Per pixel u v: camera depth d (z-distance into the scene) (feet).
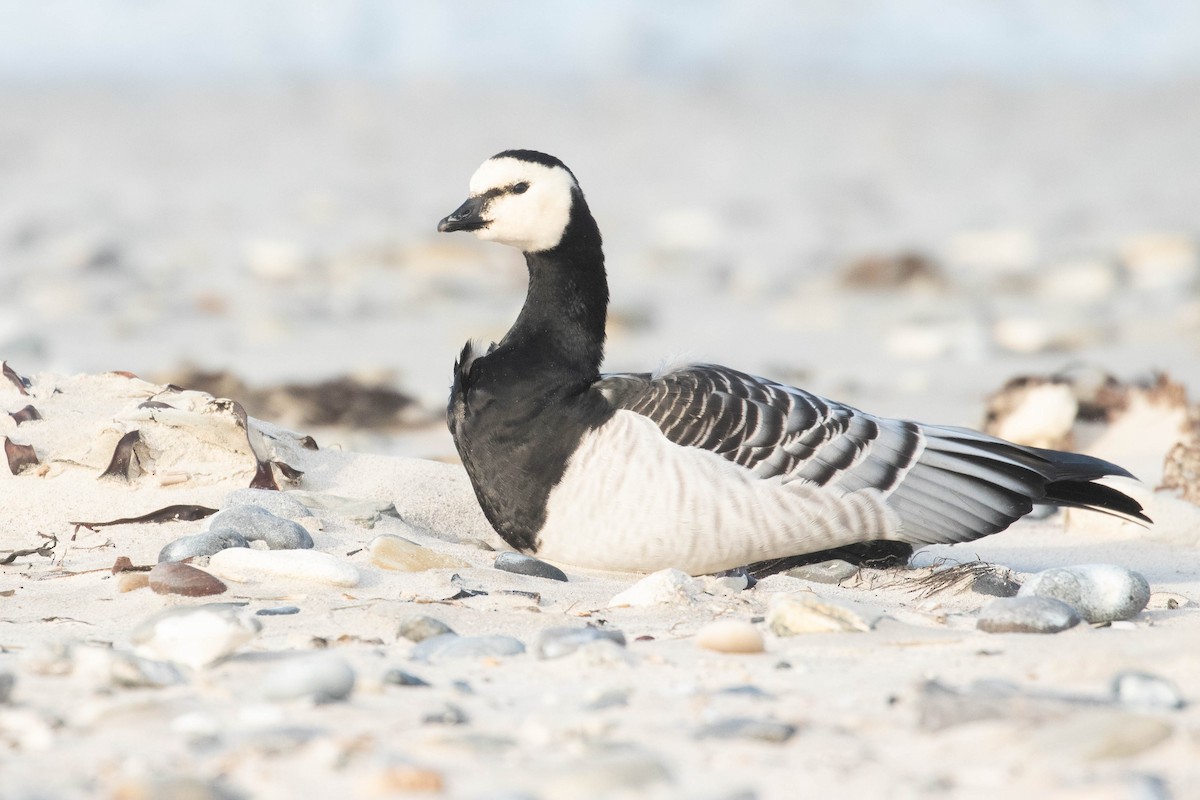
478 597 29.30
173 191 141.38
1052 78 253.85
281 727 19.20
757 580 32.60
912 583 32.94
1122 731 18.12
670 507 31.35
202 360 71.67
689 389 32.68
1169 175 149.18
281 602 28.25
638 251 110.63
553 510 32.40
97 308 86.58
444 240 108.47
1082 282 92.99
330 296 91.81
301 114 214.28
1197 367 69.41
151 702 20.16
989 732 18.80
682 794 16.44
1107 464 34.81
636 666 23.68
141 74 271.90
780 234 119.85
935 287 94.63
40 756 17.95
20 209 127.13
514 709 20.77
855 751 18.44
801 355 75.31
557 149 177.17
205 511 35.09
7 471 36.47
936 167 160.15
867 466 32.89
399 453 53.36
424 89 248.52
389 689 21.72
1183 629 25.81
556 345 34.37
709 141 184.75
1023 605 26.17
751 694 21.39
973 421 58.08
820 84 253.24
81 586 29.55
